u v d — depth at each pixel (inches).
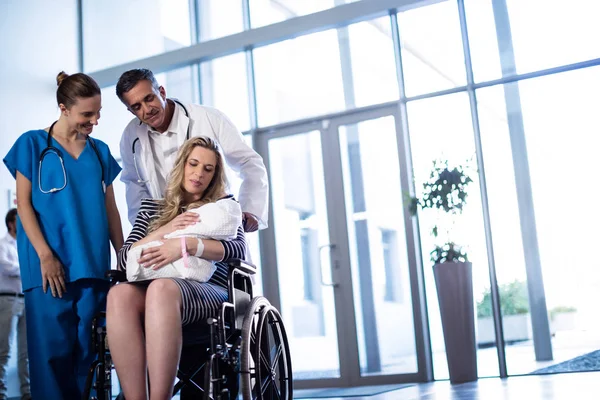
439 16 198.7
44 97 227.0
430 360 189.0
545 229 180.4
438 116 195.8
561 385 132.0
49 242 85.7
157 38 236.7
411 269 192.9
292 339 205.6
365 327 196.7
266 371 84.1
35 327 85.2
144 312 74.9
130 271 75.9
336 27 206.7
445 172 178.1
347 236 202.2
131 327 72.6
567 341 174.2
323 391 183.3
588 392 111.2
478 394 127.0
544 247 179.6
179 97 229.5
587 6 183.6
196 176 82.4
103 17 245.8
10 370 192.2
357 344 196.9
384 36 204.4
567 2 185.8
